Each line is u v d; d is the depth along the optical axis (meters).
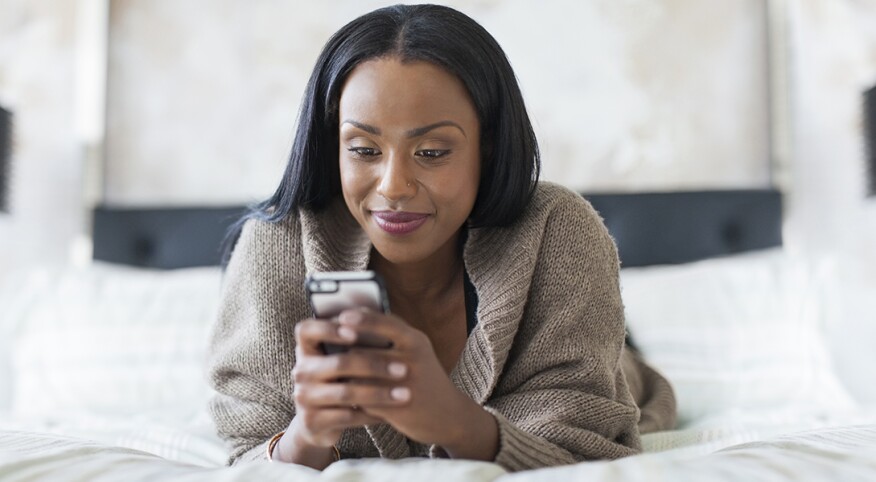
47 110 2.27
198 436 1.26
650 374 1.47
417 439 0.75
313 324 0.71
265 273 1.01
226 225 2.24
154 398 1.75
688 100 2.27
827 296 1.93
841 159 2.09
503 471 0.70
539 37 2.29
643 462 0.67
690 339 1.77
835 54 2.12
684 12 2.28
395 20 0.89
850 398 1.73
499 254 0.99
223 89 2.34
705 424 1.47
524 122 0.96
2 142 2.06
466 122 0.88
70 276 2.00
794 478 0.63
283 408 0.98
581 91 2.29
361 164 0.88
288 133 2.33
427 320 1.07
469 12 2.31
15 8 2.22
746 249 2.18
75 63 2.34
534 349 0.96
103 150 2.34
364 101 0.86
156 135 2.34
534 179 0.99
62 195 2.30
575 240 1.00
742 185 2.25
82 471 0.69
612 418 0.94
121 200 2.34
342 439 0.95
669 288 1.87
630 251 2.17
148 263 2.26
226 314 1.05
